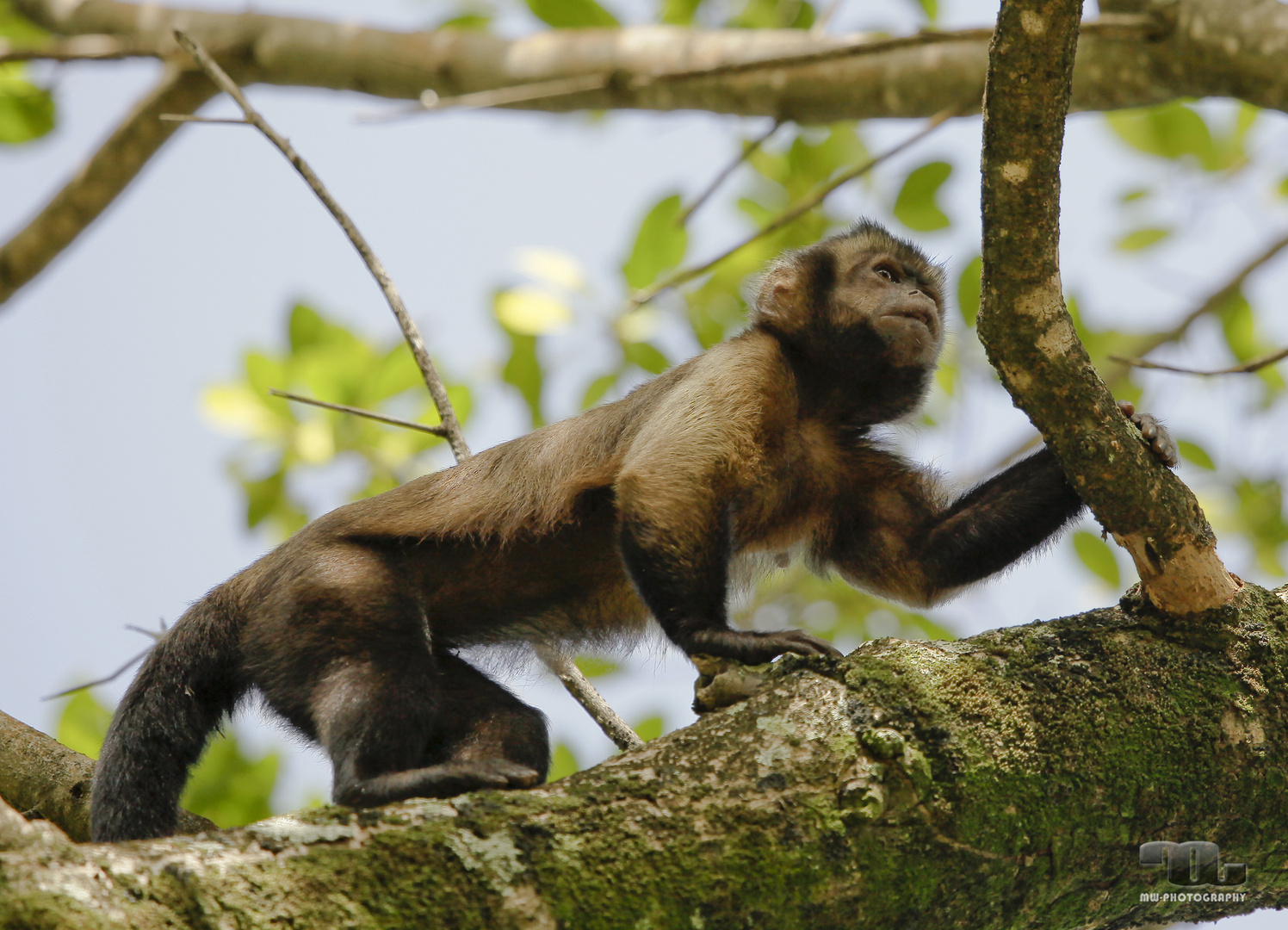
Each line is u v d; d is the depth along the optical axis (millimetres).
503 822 6879
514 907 6566
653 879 6836
